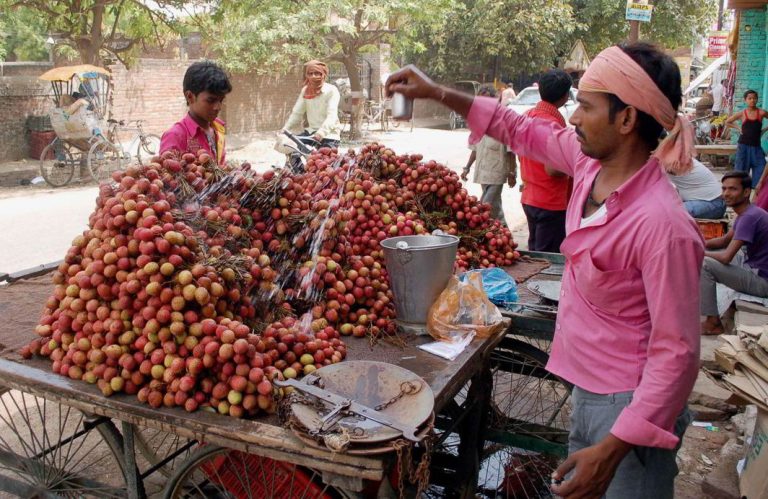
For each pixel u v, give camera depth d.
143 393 2.10
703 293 4.90
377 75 24.05
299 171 4.19
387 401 2.01
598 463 1.71
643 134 1.73
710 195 6.20
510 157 6.82
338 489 2.07
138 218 2.21
